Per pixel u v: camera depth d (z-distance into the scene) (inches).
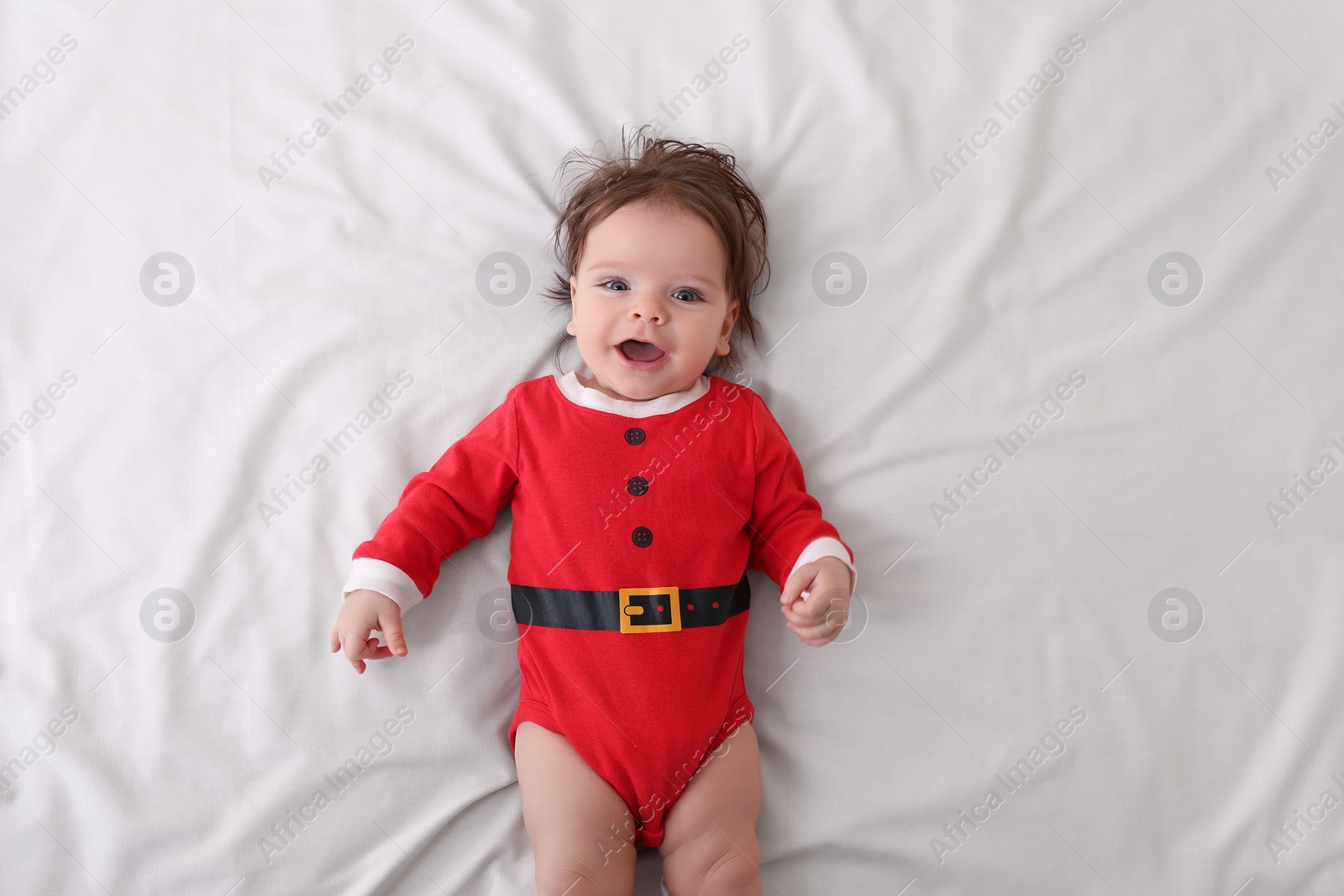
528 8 68.7
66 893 54.1
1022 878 56.8
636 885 55.2
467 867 55.2
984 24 69.9
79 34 66.7
